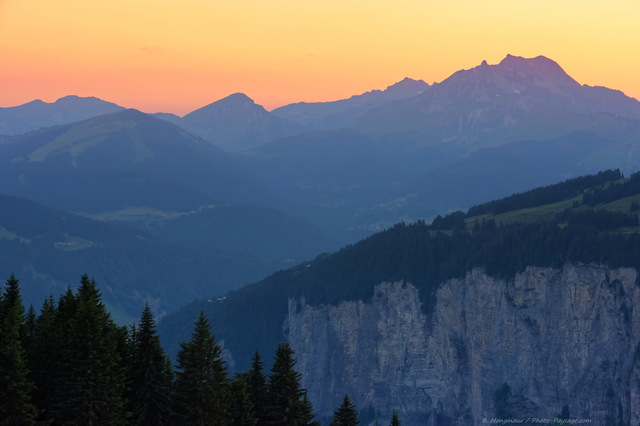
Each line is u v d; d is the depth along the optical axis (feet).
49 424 650.02
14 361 622.13
